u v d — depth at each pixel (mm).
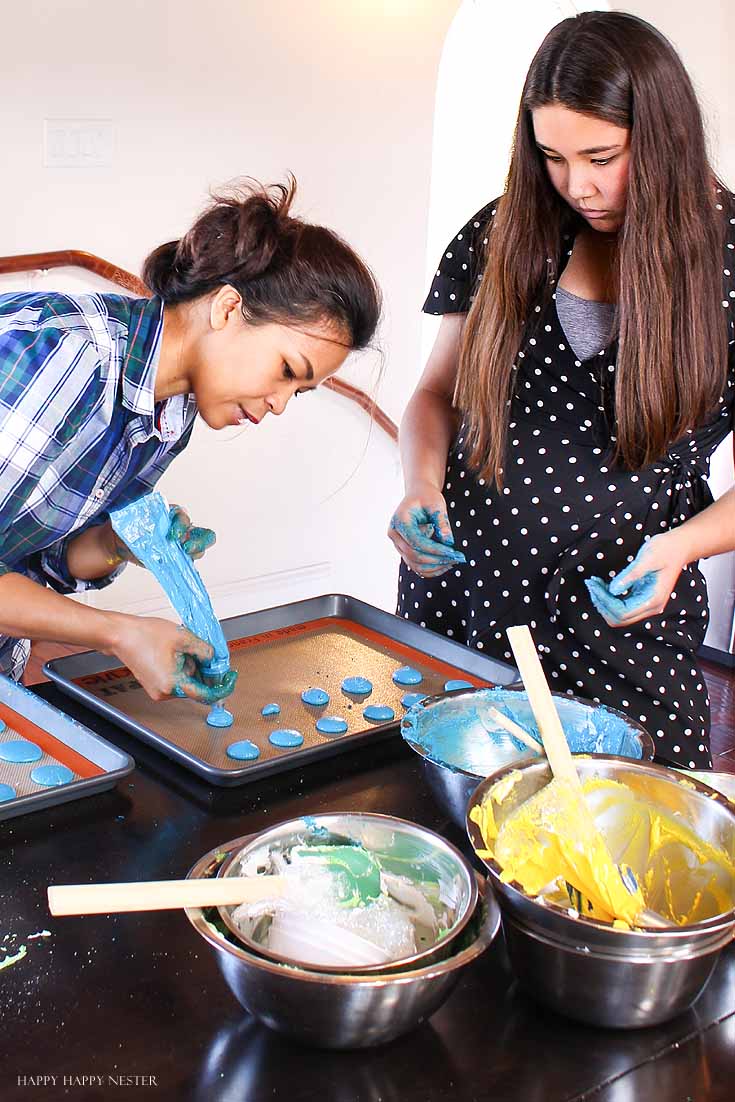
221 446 3844
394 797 1351
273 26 3611
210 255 1337
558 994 950
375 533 4348
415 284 4207
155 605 3812
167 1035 933
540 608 1846
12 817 1243
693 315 1613
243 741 1447
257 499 3992
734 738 3451
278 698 1595
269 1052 920
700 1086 912
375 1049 924
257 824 1272
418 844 1050
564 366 1779
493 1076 907
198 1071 895
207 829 1255
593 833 1031
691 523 1698
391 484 4332
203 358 1390
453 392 2031
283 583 4156
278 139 3738
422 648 1781
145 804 1298
